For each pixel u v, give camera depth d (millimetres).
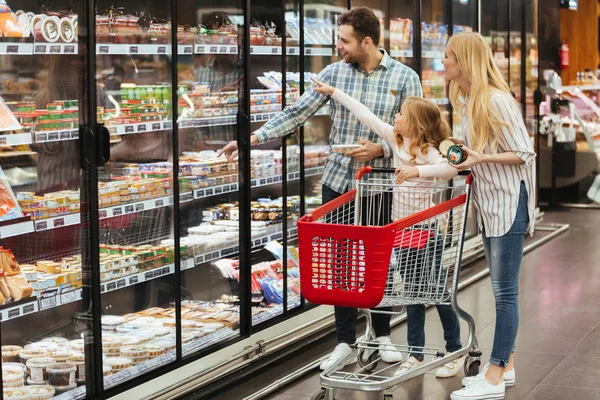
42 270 3439
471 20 7594
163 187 4008
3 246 3352
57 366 3525
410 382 4367
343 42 4512
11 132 3215
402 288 3934
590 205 10500
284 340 4828
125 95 3818
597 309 5789
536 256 7645
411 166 4012
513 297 3994
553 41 10250
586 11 10227
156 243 4059
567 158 10500
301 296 5094
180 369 4031
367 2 5840
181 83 4242
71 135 3438
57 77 3418
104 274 3727
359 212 4156
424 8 6738
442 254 3912
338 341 4590
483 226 4016
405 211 4223
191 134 4398
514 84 8742
